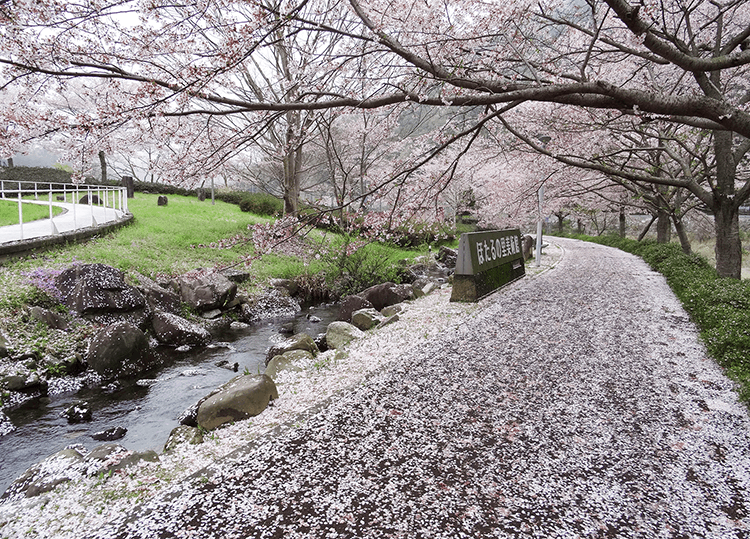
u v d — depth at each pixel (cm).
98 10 300
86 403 513
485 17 410
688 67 354
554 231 4947
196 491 266
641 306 787
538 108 827
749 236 2091
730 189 752
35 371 582
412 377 448
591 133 773
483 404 383
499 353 523
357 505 248
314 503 250
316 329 908
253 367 666
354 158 1730
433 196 537
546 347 545
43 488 284
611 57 618
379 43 375
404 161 519
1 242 892
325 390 422
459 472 281
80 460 317
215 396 391
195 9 324
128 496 267
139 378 622
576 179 1195
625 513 240
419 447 312
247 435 340
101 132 339
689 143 1094
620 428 339
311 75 442
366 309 787
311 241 803
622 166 727
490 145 807
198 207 2336
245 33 303
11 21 289
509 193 1400
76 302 748
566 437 325
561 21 481
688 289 785
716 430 335
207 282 996
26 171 2598
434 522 233
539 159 863
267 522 235
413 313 753
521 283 1056
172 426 466
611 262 1557
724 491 259
